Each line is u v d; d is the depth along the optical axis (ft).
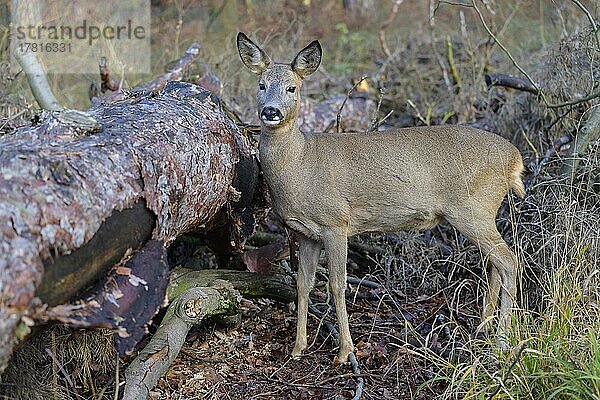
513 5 28.04
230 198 13.50
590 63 16.94
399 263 17.11
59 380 12.03
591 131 16.51
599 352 10.76
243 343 14.34
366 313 15.47
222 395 12.66
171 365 12.74
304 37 31.89
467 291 16.12
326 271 16.30
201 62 20.84
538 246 15.31
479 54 24.20
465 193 13.79
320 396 12.59
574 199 15.84
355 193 13.43
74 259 9.00
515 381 11.18
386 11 36.11
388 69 26.32
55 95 22.91
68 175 9.20
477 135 14.03
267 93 12.96
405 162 13.52
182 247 16.19
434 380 11.78
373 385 12.89
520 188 14.43
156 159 10.86
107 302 9.66
